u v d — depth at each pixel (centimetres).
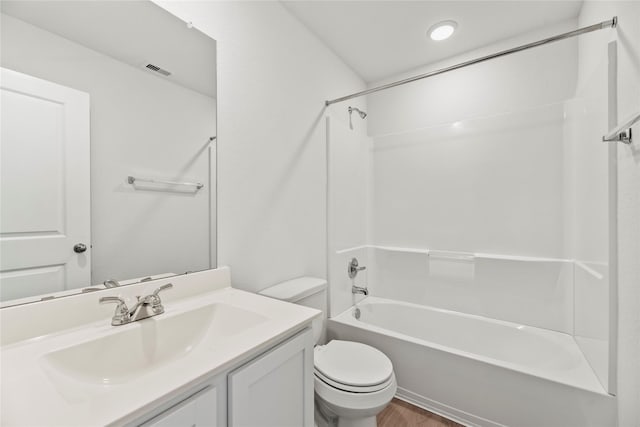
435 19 181
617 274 117
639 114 81
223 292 119
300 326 89
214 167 125
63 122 82
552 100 189
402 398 169
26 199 76
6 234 73
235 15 135
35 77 77
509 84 203
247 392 72
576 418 124
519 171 198
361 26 187
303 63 182
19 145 75
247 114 141
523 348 185
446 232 225
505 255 203
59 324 79
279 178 161
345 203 223
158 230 105
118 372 77
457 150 220
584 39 167
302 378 93
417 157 238
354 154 236
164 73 107
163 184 106
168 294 105
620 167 114
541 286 188
